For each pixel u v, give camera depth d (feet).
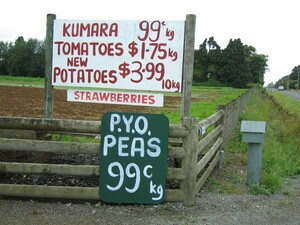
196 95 180.04
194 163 17.46
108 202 17.20
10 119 17.30
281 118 71.00
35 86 204.64
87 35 22.34
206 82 418.51
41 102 94.84
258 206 18.10
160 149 17.12
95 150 17.44
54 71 22.98
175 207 17.19
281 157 30.50
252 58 472.85
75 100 22.72
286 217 16.81
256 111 77.77
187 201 17.53
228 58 422.00
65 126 17.35
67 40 22.62
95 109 80.28
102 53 22.20
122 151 17.12
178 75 21.29
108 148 17.13
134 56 21.76
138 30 21.62
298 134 46.39
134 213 16.39
